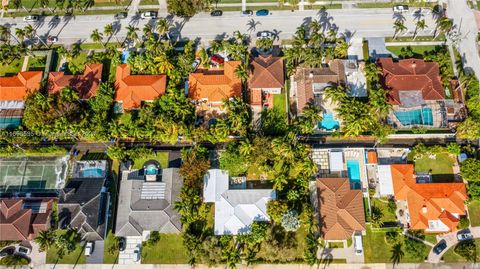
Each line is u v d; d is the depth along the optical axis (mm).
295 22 122750
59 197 101562
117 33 124000
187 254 99125
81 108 110438
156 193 101750
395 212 100688
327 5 124312
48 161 109688
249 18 123938
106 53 119438
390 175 102312
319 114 109875
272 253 95812
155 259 99625
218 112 111938
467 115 108312
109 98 109625
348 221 96625
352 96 111312
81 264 99438
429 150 103688
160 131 105250
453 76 114125
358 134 105562
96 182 103312
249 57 117750
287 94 113062
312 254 94062
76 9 127188
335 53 113750
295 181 103125
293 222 93938
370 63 113188
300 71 113312
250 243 96375
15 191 107125
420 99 108312
